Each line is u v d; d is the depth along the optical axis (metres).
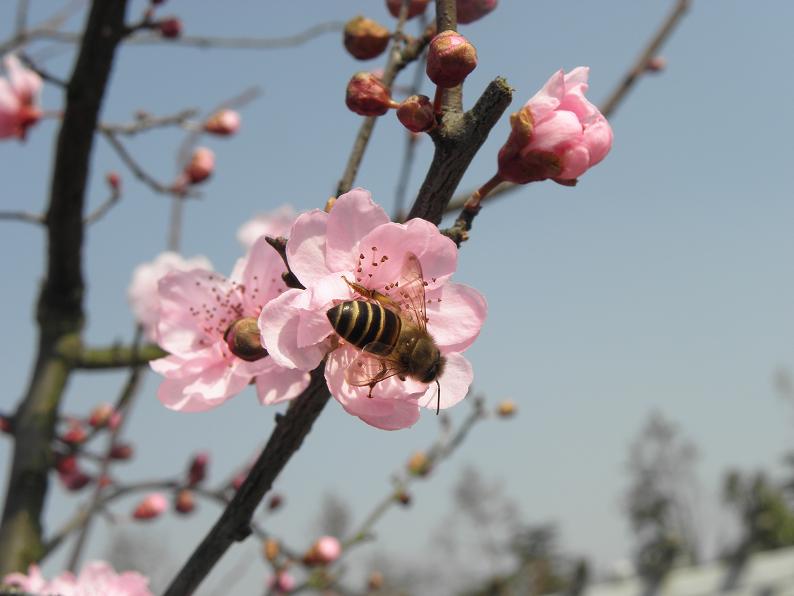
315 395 0.12
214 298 0.14
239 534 0.12
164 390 0.13
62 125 0.22
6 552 0.21
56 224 0.23
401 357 0.12
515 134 0.12
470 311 0.12
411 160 0.22
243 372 0.13
